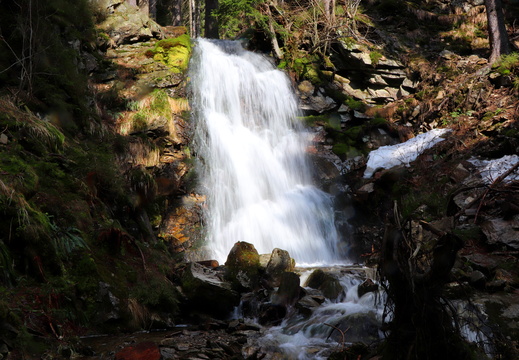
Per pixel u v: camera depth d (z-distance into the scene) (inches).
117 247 269.3
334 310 251.9
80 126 347.9
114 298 238.1
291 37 592.7
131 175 349.7
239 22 693.3
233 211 435.8
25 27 327.9
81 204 268.7
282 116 532.4
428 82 566.9
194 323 263.3
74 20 426.9
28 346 183.0
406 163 460.1
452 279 168.6
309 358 200.7
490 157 432.5
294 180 490.3
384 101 577.3
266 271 293.0
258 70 546.6
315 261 419.5
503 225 309.7
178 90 457.1
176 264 314.5
